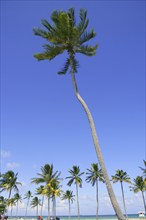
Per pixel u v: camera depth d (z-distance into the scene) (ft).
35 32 61.87
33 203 374.02
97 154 48.29
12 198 318.04
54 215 207.41
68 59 64.95
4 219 247.91
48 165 198.80
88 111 54.19
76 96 57.88
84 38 61.82
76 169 233.96
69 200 297.74
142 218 375.66
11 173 221.05
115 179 245.65
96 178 221.05
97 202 218.79
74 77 61.00
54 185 195.52
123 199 247.70
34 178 193.77
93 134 50.52
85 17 61.82
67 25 59.93
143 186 245.65
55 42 62.18
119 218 42.27
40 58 63.72
